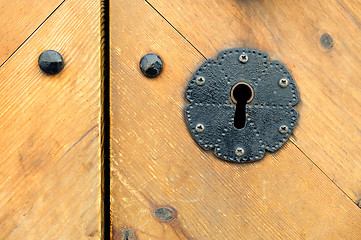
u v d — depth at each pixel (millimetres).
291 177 684
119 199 682
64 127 666
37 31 671
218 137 683
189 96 683
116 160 683
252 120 683
